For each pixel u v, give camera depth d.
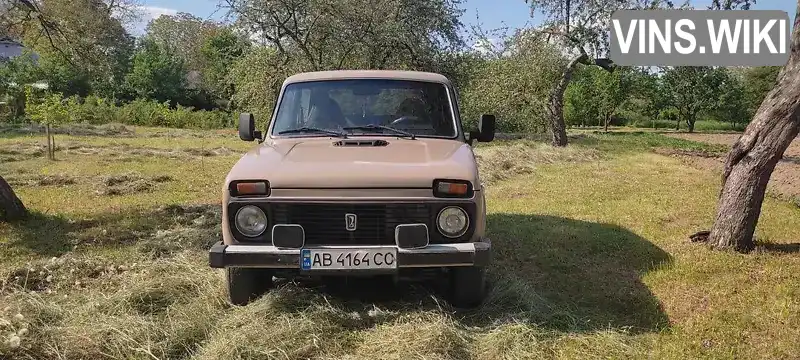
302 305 4.09
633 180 11.96
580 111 46.62
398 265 3.67
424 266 3.69
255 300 4.21
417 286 4.60
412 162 3.92
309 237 3.78
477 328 3.90
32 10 13.16
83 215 7.45
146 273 4.82
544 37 21.81
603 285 4.94
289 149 4.32
